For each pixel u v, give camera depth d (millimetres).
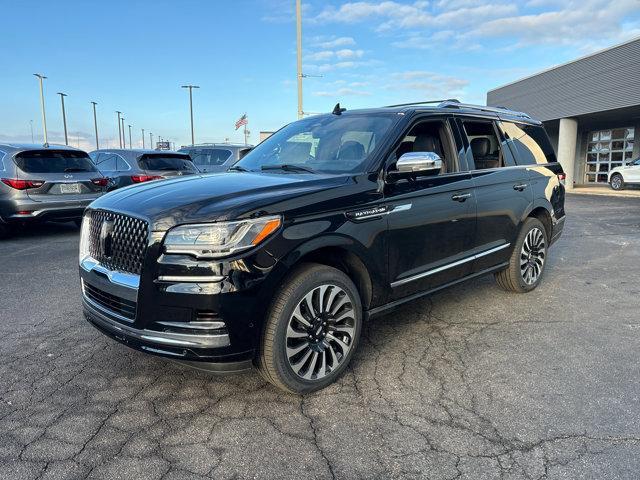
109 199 3389
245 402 3168
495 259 4840
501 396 3232
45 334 4312
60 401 3172
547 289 5699
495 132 5031
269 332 2994
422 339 4184
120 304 3074
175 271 2789
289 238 2967
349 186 3385
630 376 3500
